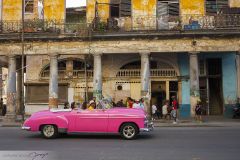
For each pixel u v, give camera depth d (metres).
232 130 20.08
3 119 27.97
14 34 27.47
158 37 26.75
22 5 28.02
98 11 29.38
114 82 31.06
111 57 31.11
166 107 28.64
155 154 12.01
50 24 28.17
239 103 28.92
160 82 31.14
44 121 16.41
